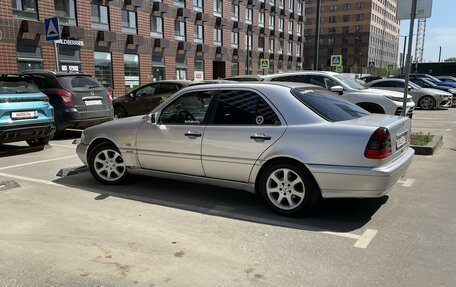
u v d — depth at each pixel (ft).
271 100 15.99
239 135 16.17
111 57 93.09
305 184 15.10
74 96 33.73
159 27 107.86
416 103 65.36
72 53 83.05
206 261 12.06
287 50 179.32
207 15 124.06
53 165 24.82
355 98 36.60
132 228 14.60
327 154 14.56
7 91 26.32
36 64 75.82
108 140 20.10
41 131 28.22
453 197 18.06
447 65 149.28
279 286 10.68
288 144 15.19
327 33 371.35
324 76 38.24
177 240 13.56
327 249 12.85
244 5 145.48
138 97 47.65
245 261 12.07
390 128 14.67
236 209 16.74
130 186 20.15
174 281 10.92
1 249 12.80
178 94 18.25
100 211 16.42
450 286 10.61
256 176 16.08
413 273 11.30
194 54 121.70
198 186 20.17
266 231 14.35
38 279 11.02
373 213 16.07
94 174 20.56
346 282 10.85
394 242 13.34
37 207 16.81
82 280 10.97
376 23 373.81
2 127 25.52
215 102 17.19
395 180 14.84
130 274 11.29
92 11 87.56
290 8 180.34
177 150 17.75
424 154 27.43
